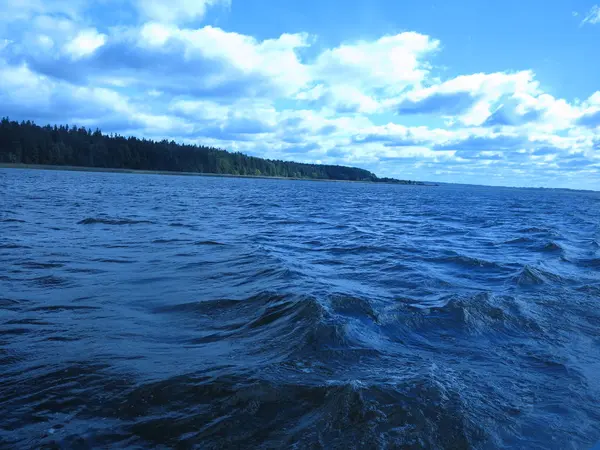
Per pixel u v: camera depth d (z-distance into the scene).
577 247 16.56
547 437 3.79
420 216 32.47
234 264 10.42
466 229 22.80
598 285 9.38
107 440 3.47
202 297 7.53
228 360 4.95
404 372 4.79
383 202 54.31
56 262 10.09
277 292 7.71
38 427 3.61
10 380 4.38
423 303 7.59
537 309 7.48
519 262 12.09
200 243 13.65
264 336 5.74
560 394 4.55
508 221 29.83
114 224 17.88
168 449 3.39
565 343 6.04
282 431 3.65
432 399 4.21
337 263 11.45
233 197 48.34
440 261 12.11
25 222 17.02
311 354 5.14
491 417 4.02
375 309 7.04
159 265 10.21
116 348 5.29
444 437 3.68
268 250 12.75
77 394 4.14
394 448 3.50
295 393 4.21
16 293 7.52
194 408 3.95
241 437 3.57
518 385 4.71
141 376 4.50
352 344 5.50
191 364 4.82
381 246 14.75
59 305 6.96
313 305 6.68
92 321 6.27
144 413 3.86
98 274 9.13
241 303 7.18
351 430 3.69
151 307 7.00
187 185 78.94
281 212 30.64
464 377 4.80
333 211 34.56
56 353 5.08
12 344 5.31
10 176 70.62
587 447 3.68
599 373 5.12
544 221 31.30
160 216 22.61
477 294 8.02
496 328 6.50
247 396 4.14
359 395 4.16
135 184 70.69
